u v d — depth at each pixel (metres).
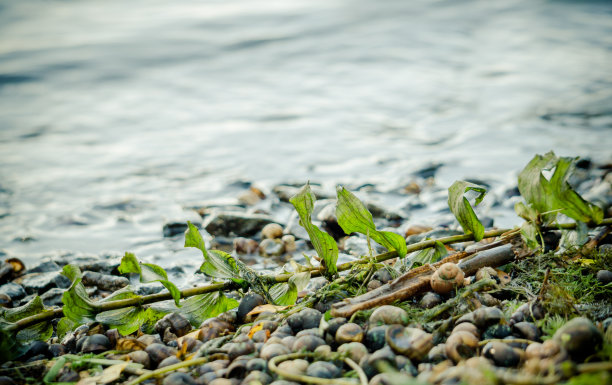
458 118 6.15
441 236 3.23
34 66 8.80
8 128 6.39
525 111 6.20
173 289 2.20
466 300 2.11
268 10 12.39
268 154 5.42
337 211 2.44
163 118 6.63
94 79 8.18
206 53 9.33
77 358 2.04
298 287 2.30
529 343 1.86
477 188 2.52
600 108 6.11
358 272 2.45
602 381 1.46
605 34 9.48
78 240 3.84
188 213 4.14
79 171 5.20
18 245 3.79
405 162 5.02
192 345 2.12
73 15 13.00
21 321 2.15
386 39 9.67
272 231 3.66
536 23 10.41
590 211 2.55
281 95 7.26
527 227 2.59
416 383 1.44
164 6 13.72
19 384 1.96
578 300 2.19
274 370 1.76
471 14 11.24
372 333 1.94
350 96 7.10
